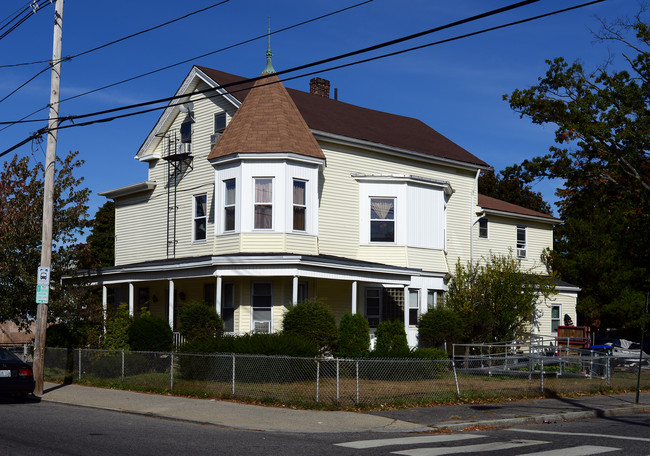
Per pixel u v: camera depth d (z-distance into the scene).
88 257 25.78
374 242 27.41
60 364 22.45
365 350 22.59
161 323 22.70
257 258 22.34
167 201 29.84
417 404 16.09
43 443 10.90
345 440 11.96
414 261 27.62
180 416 14.52
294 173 24.67
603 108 27.78
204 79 28.20
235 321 25.03
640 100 27.89
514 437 12.31
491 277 28.98
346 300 26.81
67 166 24.89
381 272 25.02
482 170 33.34
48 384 21.00
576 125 27.69
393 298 27.45
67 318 24.12
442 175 31.44
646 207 30.48
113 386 19.86
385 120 33.28
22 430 12.29
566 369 24.95
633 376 24.22
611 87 28.23
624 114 27.38
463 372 23.91
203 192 27.94
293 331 21.42
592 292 39.28
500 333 28.81
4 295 23.38
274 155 24.28
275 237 24.16
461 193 32.25
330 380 19.48
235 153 24.39
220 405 15.98
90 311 24.03
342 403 15.54
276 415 14.54
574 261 38.50
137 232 31.42
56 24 19.23
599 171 28.73
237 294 25.09
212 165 25.66
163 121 29.91
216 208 25.38
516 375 24.33
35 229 23.44
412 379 20.45
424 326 26.42
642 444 11.37
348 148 27.73
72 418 14.20
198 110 28.86
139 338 22.31
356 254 27.28
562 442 11.62
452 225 31.53
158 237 30.11
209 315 22.33
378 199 27.80
